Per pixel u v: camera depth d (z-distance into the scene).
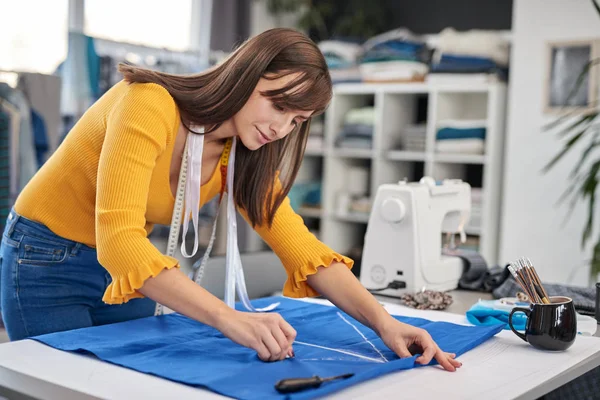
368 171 4.88
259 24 5.25
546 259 4.01
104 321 1.70
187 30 4.98
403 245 2.04
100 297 1.64
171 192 1.53
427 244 2.07
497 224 4.32
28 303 1.56
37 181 1.54
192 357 1.26
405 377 1.20
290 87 1.34
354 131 4.65
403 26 5.04
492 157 4.17
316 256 1.52
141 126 1.30
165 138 1.36
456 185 2.21
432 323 1.58
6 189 3.28
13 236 1.56
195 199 1.49
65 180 1.50
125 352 1.28
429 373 1.23
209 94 1.37
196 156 1.46
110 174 1.27
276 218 1.59
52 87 3.49
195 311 1.23
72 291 1.59
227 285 1.62
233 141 1.54
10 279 1.56
